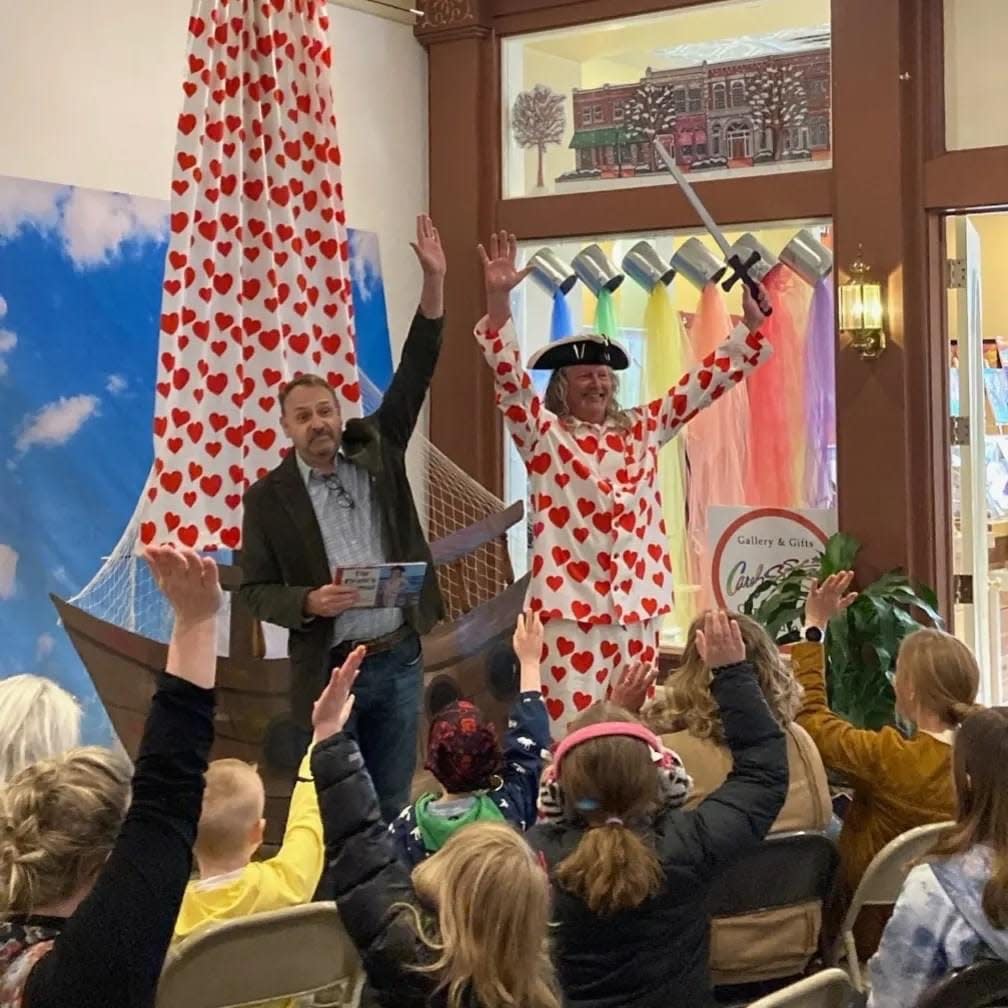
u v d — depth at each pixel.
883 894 2.94
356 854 2.07
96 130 4.86
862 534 5.25
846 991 1.97
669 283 5.68
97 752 1.71
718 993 2.95
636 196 5.73
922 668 3.17
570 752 2.30
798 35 5.42
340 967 2.45
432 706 4.54
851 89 5.23
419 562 3.73
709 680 2.84
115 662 4.24
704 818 2.32
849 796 4.02
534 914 1.82
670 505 5.64
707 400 4.57
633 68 5.79
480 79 6.07
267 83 4.64
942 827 2.87
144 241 5.00
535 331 6.00
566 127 5.95
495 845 1.85
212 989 2.30
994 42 5.05
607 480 4.47
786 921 2.95
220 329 4.55
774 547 5.46
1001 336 7.30
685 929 2.29
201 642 1.62
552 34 5.96
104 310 4.84
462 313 6.13
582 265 5.80
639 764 2.27
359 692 3.69
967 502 5.41
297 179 4.76
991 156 5.03
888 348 5.20
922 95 5.16
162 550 1.60
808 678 3.26
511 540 6.09
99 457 4.81
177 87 5.16
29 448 4.60
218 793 2.53
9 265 4.55
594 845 2.20
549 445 4.44
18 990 1.47
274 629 5.14
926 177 5.15
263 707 4.11
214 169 4.52
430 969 1.84
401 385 3.86
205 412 4.50
